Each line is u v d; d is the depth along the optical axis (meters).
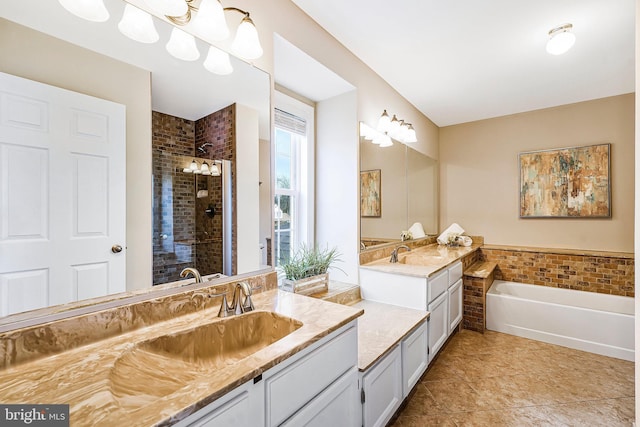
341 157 2.47
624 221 3.07
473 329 3.05
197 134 1.34
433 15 1.83
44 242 0.91
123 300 1.09
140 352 0.94
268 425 0.85
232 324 1.18
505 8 1.76
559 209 3.38
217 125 1.42
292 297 1.46
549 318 2.77
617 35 2.01
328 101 2.53
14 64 0.86
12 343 0.81
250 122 1.56
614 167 3.12
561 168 3.36
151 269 1.18
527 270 3.38
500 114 3.66
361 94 2.42
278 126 2.31
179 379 0.93
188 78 1.30
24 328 0.84
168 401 0.64
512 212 3.66
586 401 1.90
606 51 2.22
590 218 3.23
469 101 3.25
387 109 2.81
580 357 2.49
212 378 0.74
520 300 2.92
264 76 1.62
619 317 2.48
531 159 3.53
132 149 1.13
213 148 1.41
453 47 2.19
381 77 2.68
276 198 2.35
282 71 2.07
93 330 0.97
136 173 1.14
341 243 2.48
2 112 0.84
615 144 3.10
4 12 0.85
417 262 2.90
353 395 1.24
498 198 3.75
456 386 2.08
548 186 3.44
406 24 1.93
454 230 3.78
